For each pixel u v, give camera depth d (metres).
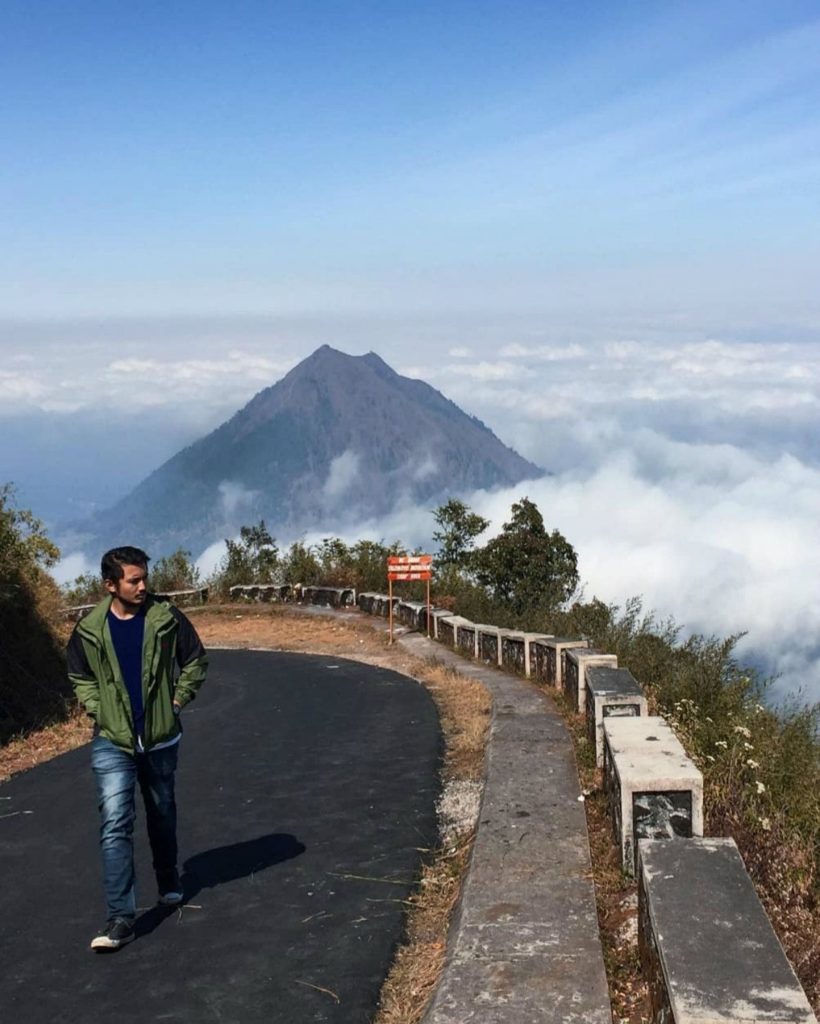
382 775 8.90
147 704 5.25
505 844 6.20
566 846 6.11
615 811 6.02
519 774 7.92
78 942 5.23
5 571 14.64
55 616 16.66
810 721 9.84
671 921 3.62
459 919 5.07
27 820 7.91
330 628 23.36
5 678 13.73
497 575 31.44
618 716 7.40
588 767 8.11
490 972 4.40
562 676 11.91
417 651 18.53
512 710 10.81
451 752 9.69
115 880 5.13
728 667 11.58
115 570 5.16
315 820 7.50
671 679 11.76
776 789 8.13
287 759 9.77
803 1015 2.98
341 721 11.86
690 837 4.91
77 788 8.98
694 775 5.46
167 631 5.27
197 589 30.61
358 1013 4.37
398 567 20.56
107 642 5.18
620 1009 4.10
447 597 23.16
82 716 13.09
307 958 4.95
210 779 9.02
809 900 5.88
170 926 5.41
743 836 5.98
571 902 5.19
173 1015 4.39
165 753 5.38
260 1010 4.42
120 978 4.78
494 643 15.83
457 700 12.55
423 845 6.79
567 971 4.37
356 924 5.37
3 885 6.26
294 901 5.75
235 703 13.75
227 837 7.13
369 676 15.85
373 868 6.31
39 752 10.93
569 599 23.02
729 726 9.23
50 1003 4.55
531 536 31.66
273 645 21.28
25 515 15.11
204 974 4.80
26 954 5.11
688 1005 3.05
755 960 3.32
